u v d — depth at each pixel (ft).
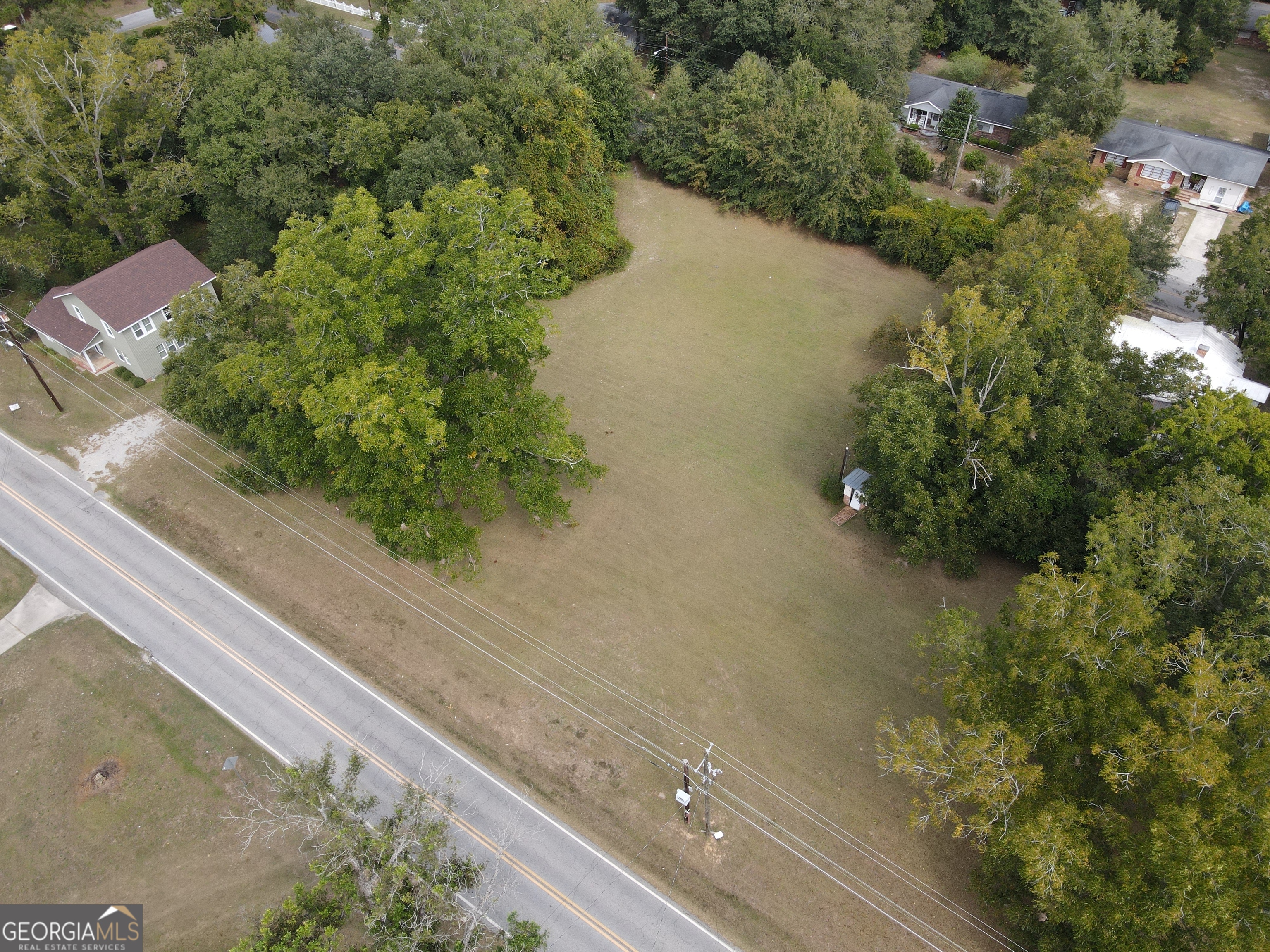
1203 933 73.36
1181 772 75.72
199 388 140.36
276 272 114.52
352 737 116.57
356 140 183.83
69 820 108.88
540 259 132.87
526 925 90.22
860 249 213.05
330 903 88.79
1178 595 105.91
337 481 127.54
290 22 220.43
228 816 108.27
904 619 130.11
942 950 95.30
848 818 107.14
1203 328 165.07
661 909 99.71
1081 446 131.44
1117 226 159.12
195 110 192.03
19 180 183.93
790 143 207.72
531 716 118.52
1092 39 239.09
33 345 182.09
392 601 133.59
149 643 128.36
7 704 120.98
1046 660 89.71
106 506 148.97
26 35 189.88
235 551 141.28
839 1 231.50
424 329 126.62
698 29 256.52
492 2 220.02
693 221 223.71
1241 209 216.33
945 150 246.68
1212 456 125.80
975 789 85.15
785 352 181.27
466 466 124.67
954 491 129.59
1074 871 79.77
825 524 145.28
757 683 122.01
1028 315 138.82
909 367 139.33
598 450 159.02
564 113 192.13
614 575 137.18
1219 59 289.33
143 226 186.70
